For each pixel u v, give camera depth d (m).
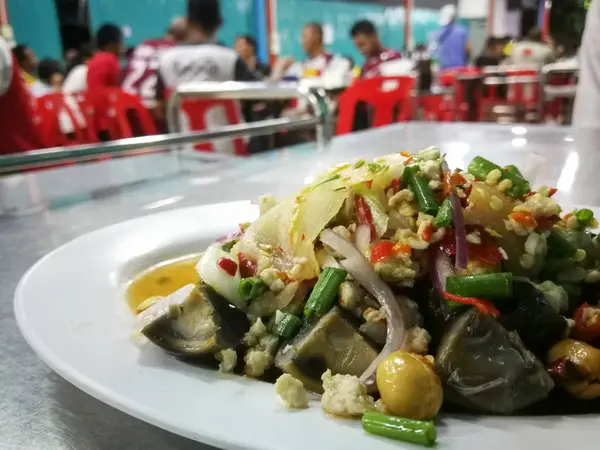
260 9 10.53
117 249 1.36
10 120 3.85
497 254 0.89
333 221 0.99
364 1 12.11
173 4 9.76
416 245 0.89
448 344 0.77
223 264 0.95
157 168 2.81
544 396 0.76
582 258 0.98
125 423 0.80
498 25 13.21
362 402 0.70
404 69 6.86
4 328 1.12
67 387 0.89
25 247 1.70
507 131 3.39
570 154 2.52
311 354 0.83
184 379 0.78
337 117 5.44
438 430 0.66
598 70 3.28
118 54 6.85
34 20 8.66
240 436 0.63
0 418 0.82
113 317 0.99
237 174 2.57
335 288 0.88
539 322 0.84
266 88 2.97
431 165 0.99
